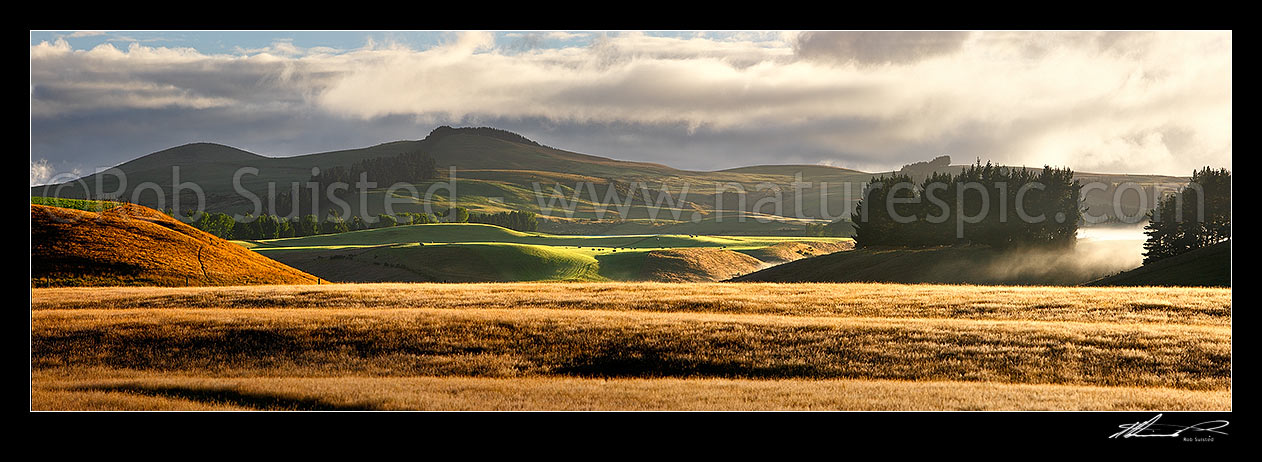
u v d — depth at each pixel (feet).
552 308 121.60
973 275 255.70
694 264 479.41
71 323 105.40
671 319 108.68
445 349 96.53
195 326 104.53
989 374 86.89
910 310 118.73
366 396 76.54
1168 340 96.07
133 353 95.30
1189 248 239.30
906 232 313.94
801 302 125.59
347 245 611.06
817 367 89.25
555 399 75.56
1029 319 112.16
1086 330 101.45
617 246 635.66
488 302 126.82
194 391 79.82
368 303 126.31
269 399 76.79
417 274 431.43
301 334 101.40
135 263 202.39
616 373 89.66
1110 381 84.64
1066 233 269.85
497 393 77.97
